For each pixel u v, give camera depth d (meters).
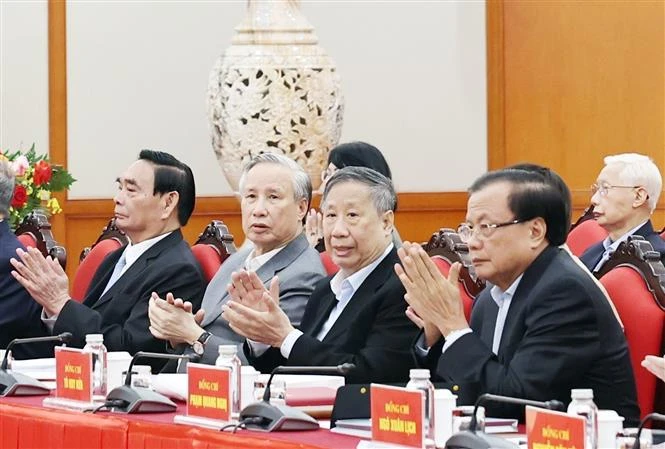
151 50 12.03
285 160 6.11
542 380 4.57
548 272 4.70
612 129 11.98
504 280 4.80
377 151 6.88
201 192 12.06
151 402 4.68
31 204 8.85
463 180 12.41
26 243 8.12
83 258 8.33
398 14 12.30
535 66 12.22
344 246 5.41
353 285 5.45
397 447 3.98
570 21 12.09
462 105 12.38
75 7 11.95
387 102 12.30
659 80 11.79
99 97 11.99
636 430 3.84
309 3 12.16
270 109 9.22
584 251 7.94
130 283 6.54
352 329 5.34
